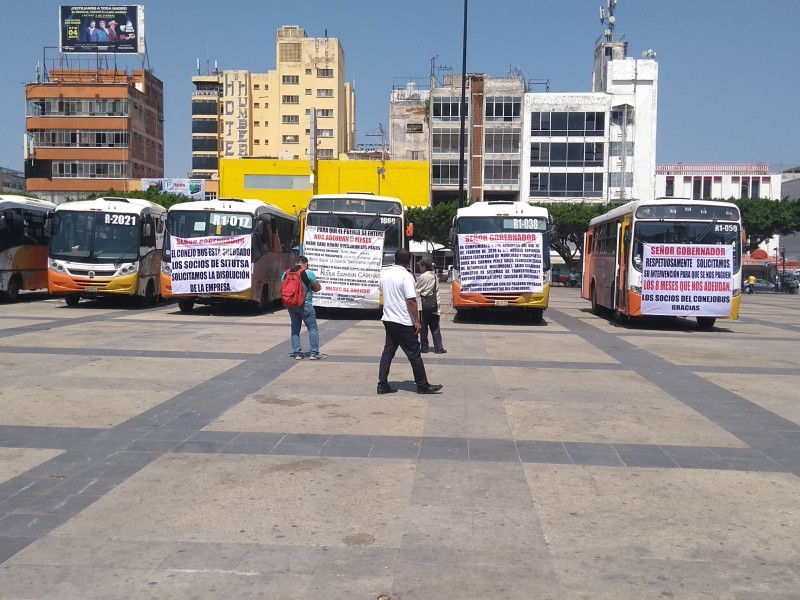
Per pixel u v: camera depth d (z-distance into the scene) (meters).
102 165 76.44
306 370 11.16
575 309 27.59
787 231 61.09
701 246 18.61
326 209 20.70
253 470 6.15
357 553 4.53
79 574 4.22
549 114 68.31
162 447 6.81
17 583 4.11
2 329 15.94
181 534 4.80
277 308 24.42
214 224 20.98
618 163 68.38
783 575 4.32
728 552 4.63
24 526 4.92
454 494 5.61
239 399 8.94
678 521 5.14
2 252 24.02
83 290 22.36
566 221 59.25
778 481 6.07
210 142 96.69
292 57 96.62
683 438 7.41
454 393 9.55
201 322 18.62
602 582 4.19
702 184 75.50
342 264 20.25
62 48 77.81
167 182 73.56
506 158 68.56
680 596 4.04
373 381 10.35
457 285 19.91
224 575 4.22
